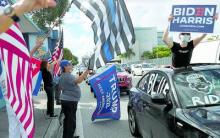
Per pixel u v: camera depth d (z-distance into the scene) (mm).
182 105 5160
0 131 8656
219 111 4707
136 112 7453
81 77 7074
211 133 3977
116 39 5836
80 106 14828
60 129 9516
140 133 7488
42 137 8336
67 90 7160
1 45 2885
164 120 5336
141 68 41875
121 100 16516
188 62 6789
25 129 2893
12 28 2945
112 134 8883
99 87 10781
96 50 5914
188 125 4488
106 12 5863
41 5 1880
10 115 2938
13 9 1880
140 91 7555
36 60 7902
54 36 27781
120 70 20359
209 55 13195
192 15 6598
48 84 11156
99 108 10812
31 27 16781
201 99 5266
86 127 9992
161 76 6441
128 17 5848
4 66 2902
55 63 11336
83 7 5863
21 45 3008
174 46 6699
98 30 5898
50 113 11273
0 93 8742
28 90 3006
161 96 5527
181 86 5602
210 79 5715
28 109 2955
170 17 6727
